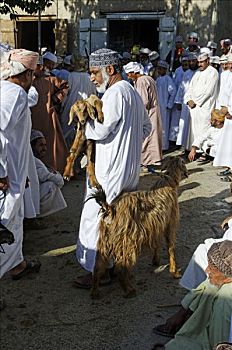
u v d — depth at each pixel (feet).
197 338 10.18
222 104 28.40
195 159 30.01
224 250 9.56
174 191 13.89
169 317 12.92
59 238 17.84
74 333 12.29
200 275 11.31
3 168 12.13
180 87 31.48
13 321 12.77
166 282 14.71
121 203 12.87
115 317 12.95
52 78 22.59
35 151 18.13
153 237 13.28
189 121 30.19
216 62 31.32
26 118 12.45
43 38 52.70
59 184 17.80
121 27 48.24
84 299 13.80
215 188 23.89
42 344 11.86
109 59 13.15
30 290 14.28
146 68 33.58
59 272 15.34
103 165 13.44
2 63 12.41
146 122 14.49
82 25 45.16
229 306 9.39
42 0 32.35
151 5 43.68
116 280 14.73
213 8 42.22
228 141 25.50
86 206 13.97
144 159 26.61
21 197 12.90
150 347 11.72
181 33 43.47
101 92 13.89
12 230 13.19
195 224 19.24
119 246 12.92
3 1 30.53
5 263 13.29
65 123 25.48
